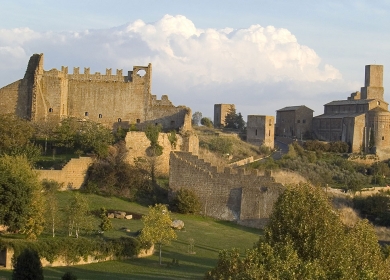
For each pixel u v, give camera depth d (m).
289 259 56.62
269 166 146.88
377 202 126.94
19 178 80.31
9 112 136.25
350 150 188.50
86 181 113.19
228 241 94.56
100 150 116.81
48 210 83.69
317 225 65.31
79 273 70.06
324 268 60.88
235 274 55.97
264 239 66.50
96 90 141.50
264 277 53.62
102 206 104.06
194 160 114.62
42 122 130.88
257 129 182.00
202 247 89.88
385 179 164.00
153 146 124.31
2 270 67.94
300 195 67.38
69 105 141.12
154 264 78.12
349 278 57.44
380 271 65.44
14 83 138.62
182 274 73.56
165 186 120.06
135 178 115.12
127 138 122.38
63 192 107.56
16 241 71.12
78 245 74.75
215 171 112.12
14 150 111.00
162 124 141.88
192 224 104.56
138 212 103.69
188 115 141.12
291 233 65.69
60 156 119.62
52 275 67.88
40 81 137.00
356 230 70.25
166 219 82.31
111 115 141.62
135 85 142.12
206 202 112.12
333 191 138.50
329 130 199.50
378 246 70.38
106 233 86.75
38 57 138.62
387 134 188.50
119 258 78.94
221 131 188.00
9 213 77.44
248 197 108.25
